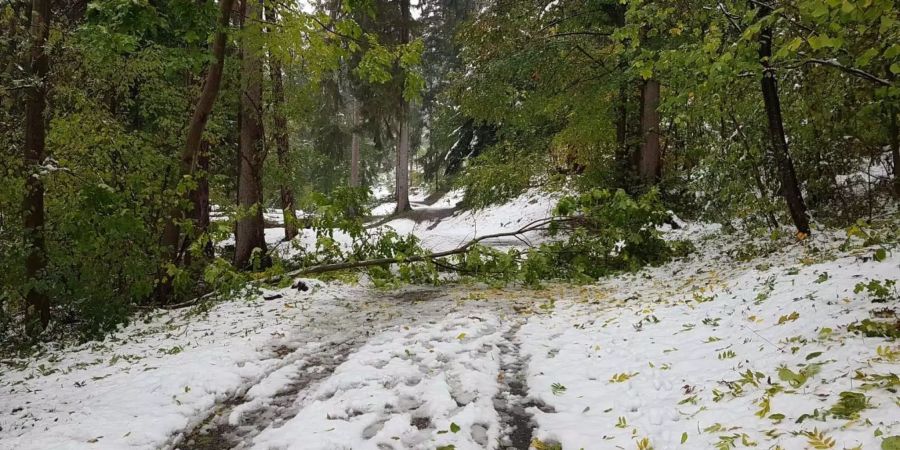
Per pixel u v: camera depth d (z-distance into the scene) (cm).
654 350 470
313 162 1416
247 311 798
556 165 1769
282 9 828
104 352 621
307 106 1173
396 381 454
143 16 610
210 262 923
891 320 366
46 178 688
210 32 724
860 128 747
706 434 292
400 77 1852
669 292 723
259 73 1062
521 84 1471
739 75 611
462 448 328
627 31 620
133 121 1125
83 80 828
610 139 1418
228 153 1398
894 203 834
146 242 802
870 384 281
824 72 686
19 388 499
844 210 865
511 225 1916
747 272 692
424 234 2100
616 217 930
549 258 964
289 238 1767
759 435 271
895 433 230
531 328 625
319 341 612
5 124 753
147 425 382
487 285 999
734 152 899
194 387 458
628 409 361
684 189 1270
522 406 407
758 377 341
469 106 1377
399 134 2398
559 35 1238
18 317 805
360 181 3156
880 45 421
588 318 645
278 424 390
